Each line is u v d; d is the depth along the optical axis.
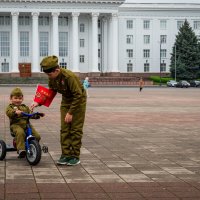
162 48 114.06
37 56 102.19
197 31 115.19
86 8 103.19
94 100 37.94
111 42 105.31
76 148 9.75
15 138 9.91
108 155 11.03
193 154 11.25
